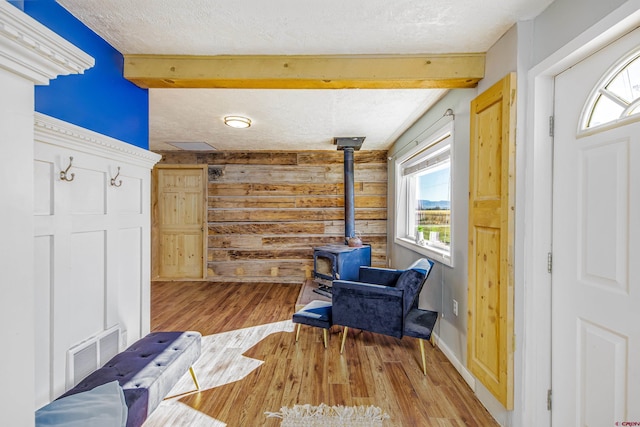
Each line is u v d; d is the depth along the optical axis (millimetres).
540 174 1556
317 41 1822
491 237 1809
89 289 1612
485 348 1861
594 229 1313
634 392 1150
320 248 4297
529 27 1604
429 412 1842
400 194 4418
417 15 1570
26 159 812
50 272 1371
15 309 786
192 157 5172
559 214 1502
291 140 4352
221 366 2381
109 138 1665
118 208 1828
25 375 809
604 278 1271
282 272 5199
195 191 5273
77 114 1593
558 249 1508
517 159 1622
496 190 1766
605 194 1264
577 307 1399
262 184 5191
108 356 1740
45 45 792
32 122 830
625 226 1184
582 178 1377
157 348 1846
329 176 5191
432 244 3475
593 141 1319
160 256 5305
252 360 2479
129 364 1648
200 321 3391
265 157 5176
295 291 4637
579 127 1389
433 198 3514
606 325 1261
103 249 1715
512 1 1459
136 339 2016
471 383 2074
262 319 3453
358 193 5148
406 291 2293
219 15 1569
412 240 3979
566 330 1463
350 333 3023
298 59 1985
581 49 1293
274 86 2105
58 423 1132
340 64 1981
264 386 2111
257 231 5207
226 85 2092
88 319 1606
